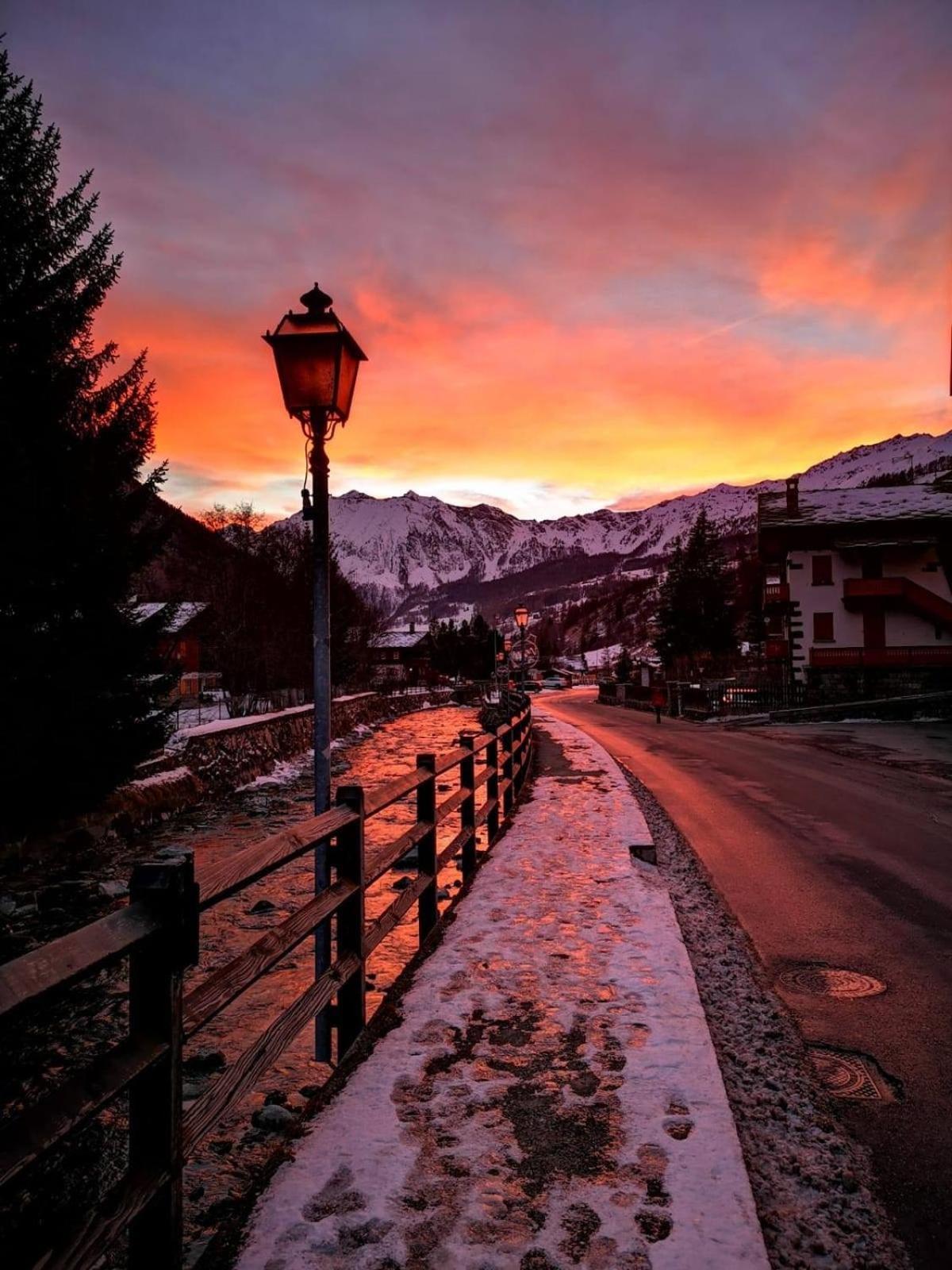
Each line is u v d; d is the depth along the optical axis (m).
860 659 41.16
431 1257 2.38
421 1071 3.58
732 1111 3.37
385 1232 2.50
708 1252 2.40
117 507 10.02
